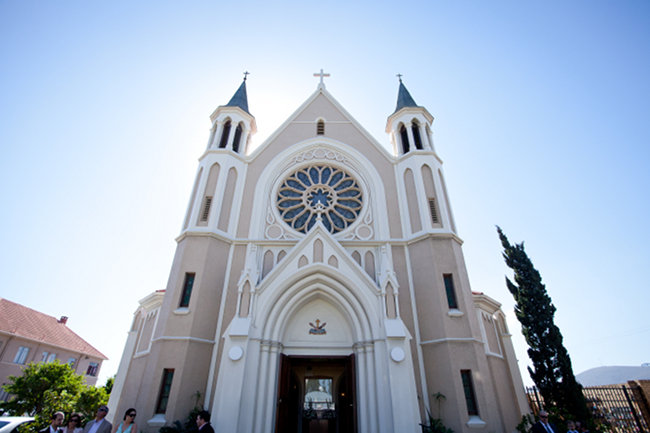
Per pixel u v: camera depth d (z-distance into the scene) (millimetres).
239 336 13594
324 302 16219
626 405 17719
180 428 12422
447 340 14273
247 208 18953
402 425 11969
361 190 19875
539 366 18438
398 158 20344
